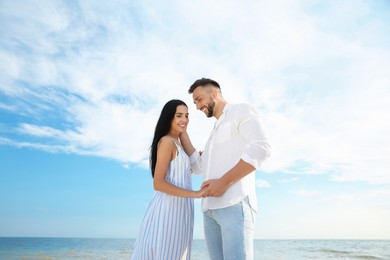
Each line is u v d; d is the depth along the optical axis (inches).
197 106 116.4
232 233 98.6
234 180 98.2
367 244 1492.4
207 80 115.3
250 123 101.9
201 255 1010.1
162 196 110.3
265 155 97.9
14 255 1004.6
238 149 105.0
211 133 111.7
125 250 1235.9
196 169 122.4
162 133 112.8
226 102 114.8
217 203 102.8
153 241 106.2
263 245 1465.3
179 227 107.9
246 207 101.0
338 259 1019.3
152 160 113.7
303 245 1432.1
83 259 896.3
